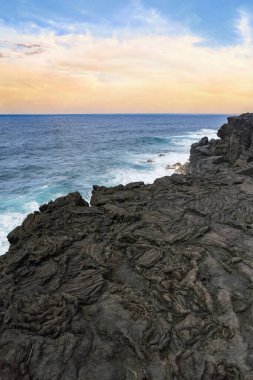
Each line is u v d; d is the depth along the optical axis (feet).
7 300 34.58
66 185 127.34
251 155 106.11
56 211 60.39
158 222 54.08
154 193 71.00
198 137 331.57
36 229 52.80
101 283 37.60
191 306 34.76
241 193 68.95
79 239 48.62
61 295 34.71
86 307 34.09
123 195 69.05
